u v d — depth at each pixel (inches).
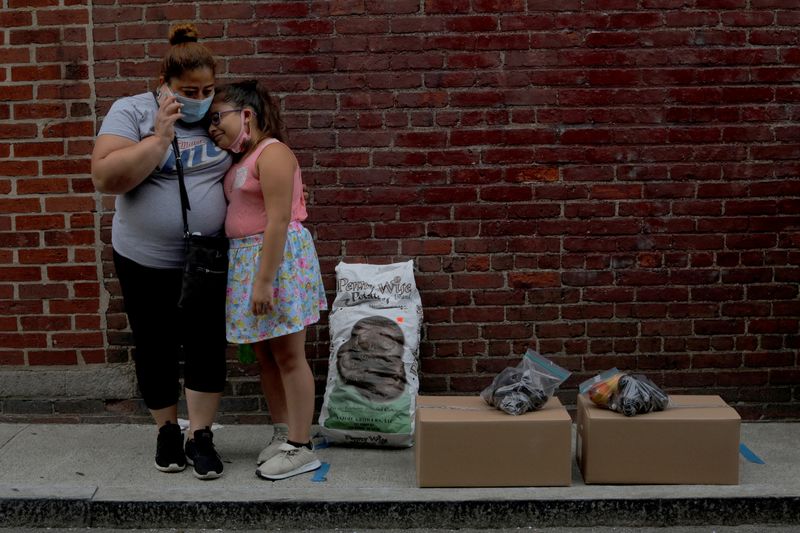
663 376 180.7
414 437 161.8
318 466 153.5
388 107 175.5
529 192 177.0
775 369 180.4
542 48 174.4
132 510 140.3
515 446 142.3
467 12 173.8
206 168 145.3
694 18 173.9
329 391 165.0
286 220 141.6
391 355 164.6
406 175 176.9
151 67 173.9
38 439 169.6
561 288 179.0
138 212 142.4
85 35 173.2
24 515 140.9
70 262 177.0
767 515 140.0
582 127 175.8
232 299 147.3
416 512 139.7
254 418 181.6
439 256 178.4
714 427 142.3
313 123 175.8
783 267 178.5
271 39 174.2
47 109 174.2
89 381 178.7
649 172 176.7
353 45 174.4
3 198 175.6
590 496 139.9
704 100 175.3
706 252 178.2
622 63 174.7
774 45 174.6
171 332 150.5
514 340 180.1
